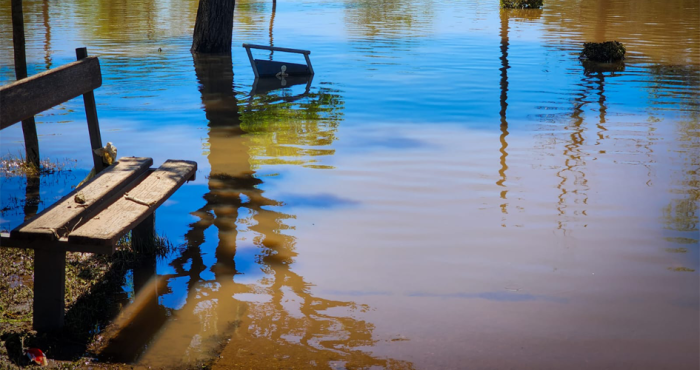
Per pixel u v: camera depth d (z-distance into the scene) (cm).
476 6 2986
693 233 512
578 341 361
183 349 345
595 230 520
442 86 1171
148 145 771
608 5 2936
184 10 2664
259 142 793
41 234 341
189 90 1145
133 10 2630
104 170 474
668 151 746
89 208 395
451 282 433
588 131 842
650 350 352
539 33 1998
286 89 1161
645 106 998
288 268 452
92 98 520
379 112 964
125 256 458
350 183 638
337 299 408
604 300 409
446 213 558
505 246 491
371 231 520
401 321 381
